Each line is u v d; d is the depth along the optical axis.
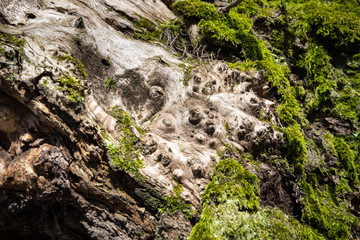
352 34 3.48
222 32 2.93
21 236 1.94
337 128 3.10
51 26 2.18
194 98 2.42
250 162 2.28
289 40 3.52
